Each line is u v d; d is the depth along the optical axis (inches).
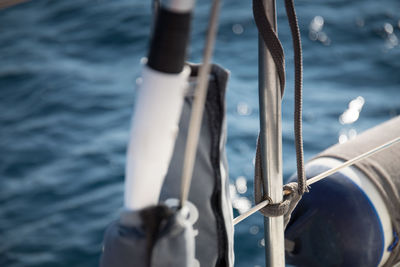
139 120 39.7
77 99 545.3
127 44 660.1
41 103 542.3
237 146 442.9
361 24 661.9
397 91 531.8
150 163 40.9
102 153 455.8
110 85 569.6
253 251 323.6
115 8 737.0
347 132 461.4
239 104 506.9
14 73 599.5
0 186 420.8
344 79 555.2
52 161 449.7
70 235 367.2
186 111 47.5
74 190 412.5
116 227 45.3
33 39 682.8
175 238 42.3
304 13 688.4
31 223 381.1
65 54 643.5
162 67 38.2
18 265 344.2
